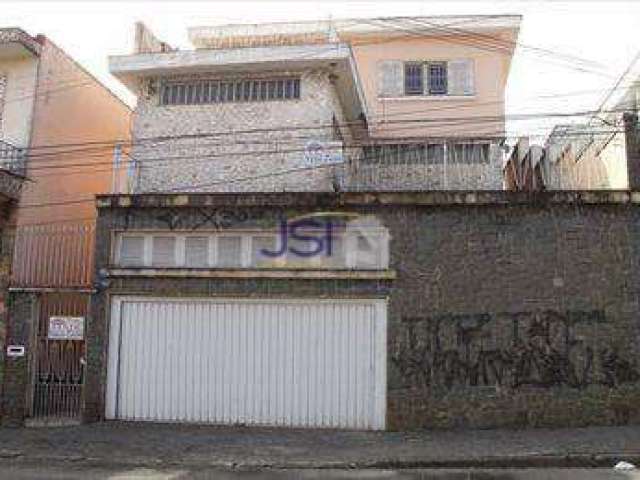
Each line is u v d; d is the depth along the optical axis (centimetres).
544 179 1669
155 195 1403
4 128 1648
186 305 1387
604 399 1274
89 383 1384
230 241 1392
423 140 1694
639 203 1308
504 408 1286
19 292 1445
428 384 1304
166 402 1369
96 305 1405
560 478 935
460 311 1316
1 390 1412
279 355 1348
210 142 1650
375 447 1142
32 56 1669
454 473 988
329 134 1617
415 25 2039
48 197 1689
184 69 1645
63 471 1017
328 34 1970
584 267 1309
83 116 1861
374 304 1337
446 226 1341
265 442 1191
